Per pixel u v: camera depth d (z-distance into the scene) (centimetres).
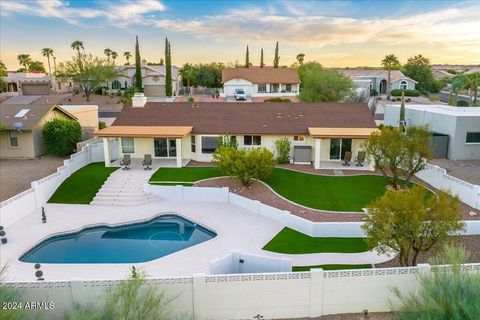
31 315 1134
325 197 2397
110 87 8712
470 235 1847
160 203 2434
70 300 1201
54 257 1803
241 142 3203
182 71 9425
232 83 7756
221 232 1983
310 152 3116
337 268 1595
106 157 3000
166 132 3008
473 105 6044
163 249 1903
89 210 2320
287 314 1281
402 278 1275
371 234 1452
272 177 2766
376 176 2777
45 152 3606
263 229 2017
